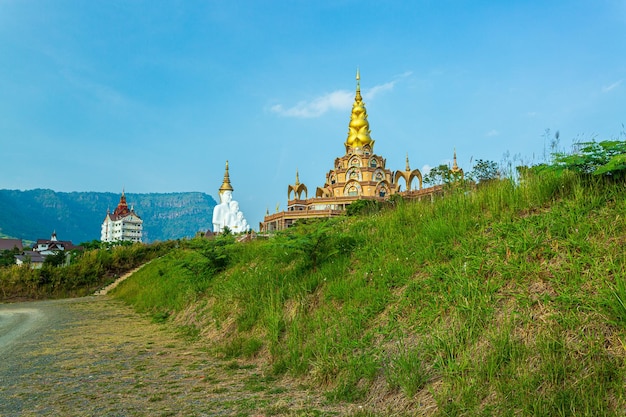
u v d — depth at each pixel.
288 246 10.87
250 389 6.66
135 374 8.04
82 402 6.38
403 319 6.84
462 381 4.89
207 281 15.62
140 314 18.86
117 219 164.25
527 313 5.39
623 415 3.77
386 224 11.06
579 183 7.21
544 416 3.97
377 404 5.41
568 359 4.55
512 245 6.71
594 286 5.20
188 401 6.22
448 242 8.17
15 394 6.96
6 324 18.44
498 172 10.15
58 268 37.47
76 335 13.56
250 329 9.84
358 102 85.75
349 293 8.37
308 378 6.76
